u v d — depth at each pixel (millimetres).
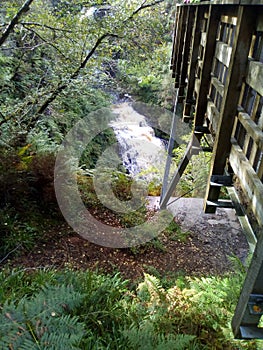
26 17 4641
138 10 5078
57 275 2350
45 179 3992
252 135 1483
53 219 3973
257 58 1553
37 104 4914
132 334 1548
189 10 3871
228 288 2406
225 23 2359
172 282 3393
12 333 1173
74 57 5051
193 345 1778
